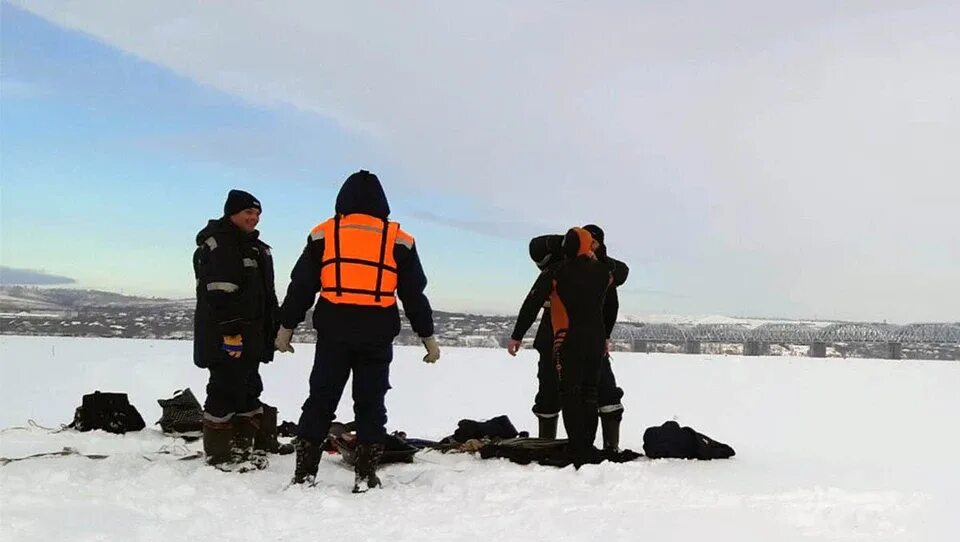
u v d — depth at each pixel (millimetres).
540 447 5047
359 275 4047
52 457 4520
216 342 4508
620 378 15219
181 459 4734
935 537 2902
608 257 5512
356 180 4164
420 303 4191
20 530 2770
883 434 6762
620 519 3230
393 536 2963
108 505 3309
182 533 2912
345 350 4055
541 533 2994
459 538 2928
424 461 5070
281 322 4184
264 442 5176
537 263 5449
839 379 15367
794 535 2939
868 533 2965
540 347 5562
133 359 18328
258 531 3020
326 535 2979
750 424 7566
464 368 17766
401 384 12672
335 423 5062
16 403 8547
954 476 4375
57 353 20766
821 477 4316
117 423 6207
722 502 3617
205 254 4551
